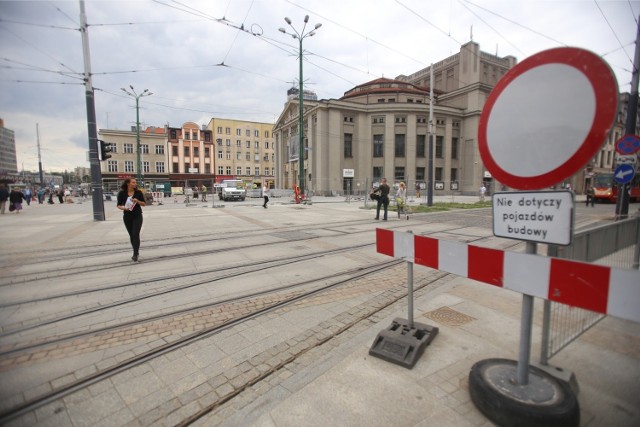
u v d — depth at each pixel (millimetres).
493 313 3809
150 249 7680
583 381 2520
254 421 2193
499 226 2283
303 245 8078
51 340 3355
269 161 79375
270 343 3266
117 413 2324
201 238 9086
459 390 2451
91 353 3111
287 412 2260
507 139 2184
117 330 3566
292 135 47531
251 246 7941
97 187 14305
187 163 70250
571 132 1859
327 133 39688
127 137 64750
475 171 43312
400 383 2539
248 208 20703
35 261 6531
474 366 2508
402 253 3109
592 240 3141
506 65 46438
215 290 4797
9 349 3186
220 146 74062
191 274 5586
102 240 8953
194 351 3131
